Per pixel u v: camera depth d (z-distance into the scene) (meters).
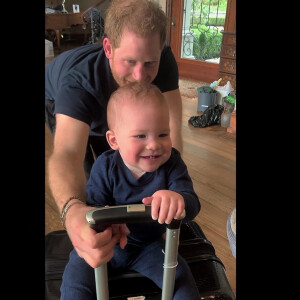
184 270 0.83
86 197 0.87
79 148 0.94
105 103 1.00
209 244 1.04
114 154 0.86
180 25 4.27
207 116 2.85
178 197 0.61
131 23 0.80
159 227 0.88
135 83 0.81
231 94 2.88
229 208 1.82
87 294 0.79
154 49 0.84
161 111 0.75
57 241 1.04
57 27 5.05
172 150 0.90
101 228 0.61
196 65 4.27
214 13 3.94
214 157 2.34
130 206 0.58
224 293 0.89
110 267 0.90
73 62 1.04
